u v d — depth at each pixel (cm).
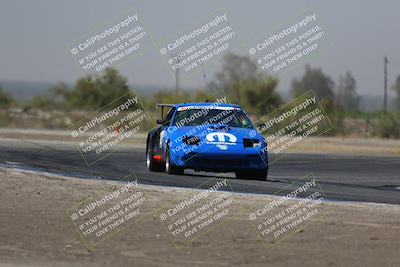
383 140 14612
